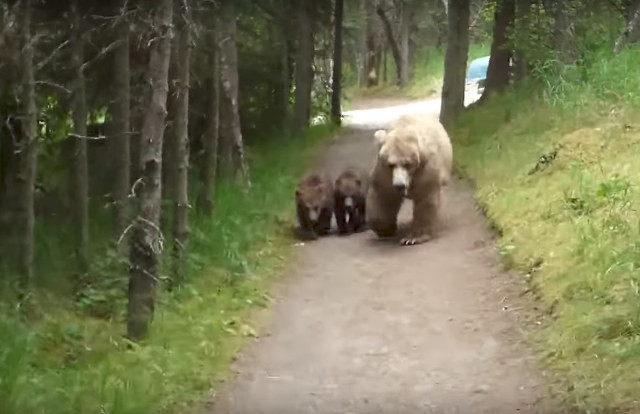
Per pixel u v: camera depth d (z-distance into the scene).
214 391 6.74
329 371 7.14
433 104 32.88
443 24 43.72
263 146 19.62
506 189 11.72
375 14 43.84
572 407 5.85
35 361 7.11
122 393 6.24
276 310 8.88
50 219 11.90
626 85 13.22
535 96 15.78
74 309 8.80
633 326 6.55
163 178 12.98
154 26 7.86
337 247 11.31
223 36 13.70
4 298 8.15
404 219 12.45
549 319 7.55
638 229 8.02
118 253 10.14
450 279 9.28
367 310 8.65
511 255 9.28
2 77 9.41
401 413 6.17
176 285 9.20
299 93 21.02
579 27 17.06
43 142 11.88
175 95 10.30
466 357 7.19
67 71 11.28
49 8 10.65
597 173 10.21
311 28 21.95
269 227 12.27
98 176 13.56
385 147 10.58
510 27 17.88
